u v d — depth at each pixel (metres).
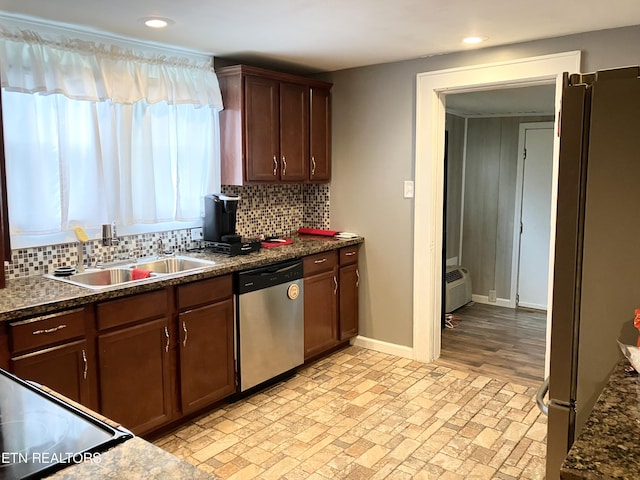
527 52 3.28
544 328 4.92
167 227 3.50
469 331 4.82
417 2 2.46
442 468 2.54
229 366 3.17
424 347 3.97
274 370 3.47
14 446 1.09
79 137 2.90
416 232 3.91
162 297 2.74
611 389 1.30
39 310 2.21
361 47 3.39
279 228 4.35
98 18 2.64
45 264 2.86
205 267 3.04
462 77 3.55
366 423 3.01
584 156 1.44
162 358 2.77
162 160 3.33
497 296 5.93
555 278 1.51
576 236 1.47
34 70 2.62
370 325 4.27
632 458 1.00
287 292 3.51
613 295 1.44
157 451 1.08
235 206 3.52
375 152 4.07
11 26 2.59
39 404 1.31
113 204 3.06
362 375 3.72
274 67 4.04
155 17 2.64
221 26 2.83
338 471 2.53
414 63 3.78
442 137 3.84
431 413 3.12
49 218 2.80
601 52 3.03
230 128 3.60
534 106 5.11
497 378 3.66
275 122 3.77
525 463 2.58
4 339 2.13
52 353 2.28
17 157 2.66
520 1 2.47
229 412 3.16
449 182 5.78
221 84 3.62
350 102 4.16
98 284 2.94
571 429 1.54
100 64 2.89
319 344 3.90
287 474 2.51
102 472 1.00
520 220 5.71
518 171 5.68
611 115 1.37
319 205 4.47
